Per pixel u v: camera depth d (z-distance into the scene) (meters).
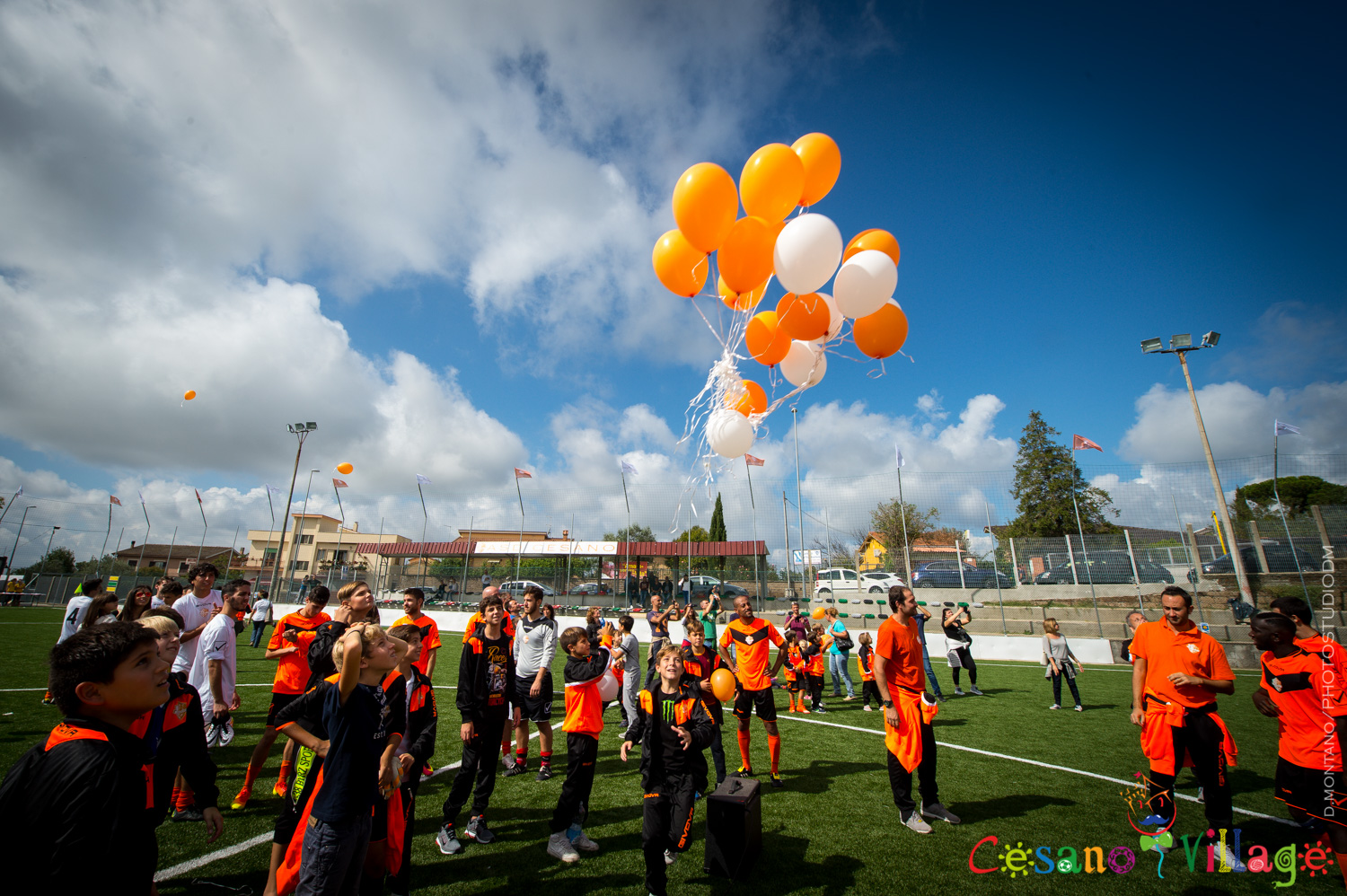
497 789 5.14
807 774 5.71
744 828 3.54
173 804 4.13
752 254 4.27
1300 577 13.34
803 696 10.15
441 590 25.81
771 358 5.06
